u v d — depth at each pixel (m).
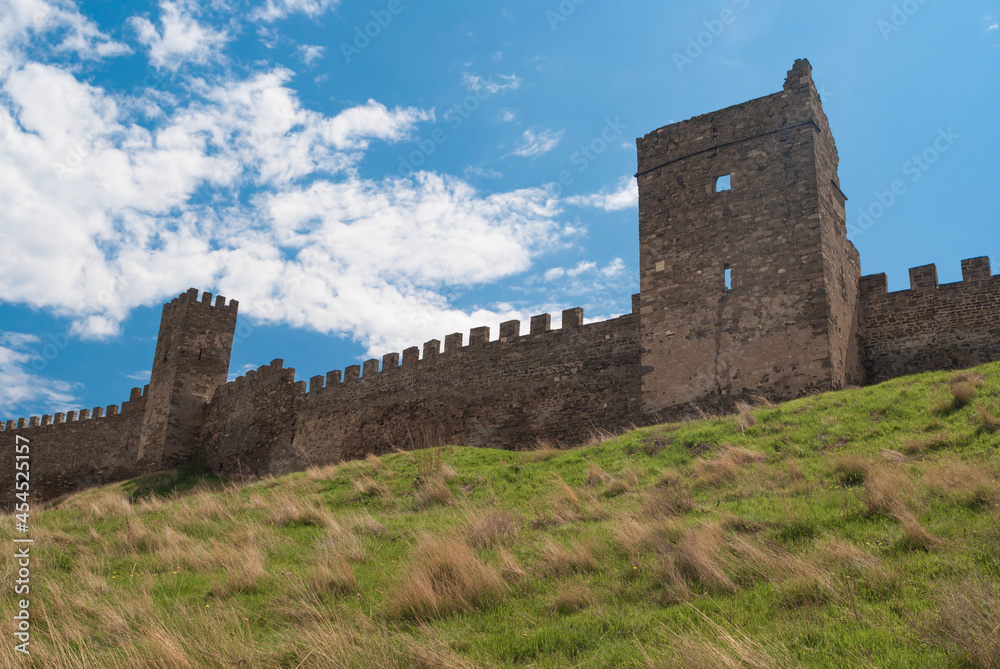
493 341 30.34
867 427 15.31
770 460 14.73
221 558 13.18
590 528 12.38
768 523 10.88
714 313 23.77
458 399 30.50
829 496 11.55
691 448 17.17
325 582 11.16
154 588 11.95
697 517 11.89
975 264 23.20
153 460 42.44
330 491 19.70
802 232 22.88
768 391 22.00
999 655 6.47
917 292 23.98
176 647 8.78
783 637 7.54
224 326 46.53
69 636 9.81
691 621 8.25
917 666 6.65
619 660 7.67
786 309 22.42
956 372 18.06
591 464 17.36
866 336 24.47
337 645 8.48
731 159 25.05
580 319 28.38
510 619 9.24
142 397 46.47
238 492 21.77
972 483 10.50
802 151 23.67
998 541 8.77
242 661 8.59
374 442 32.91
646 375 24.62
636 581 9.77
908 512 9.93
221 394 43.41
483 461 20.59
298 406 37.38
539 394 28.14
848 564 8.97
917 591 8.10
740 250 23.89
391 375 33.66
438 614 9.62
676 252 25.23
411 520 15.48
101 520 19.06
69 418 49.41
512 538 12.60
